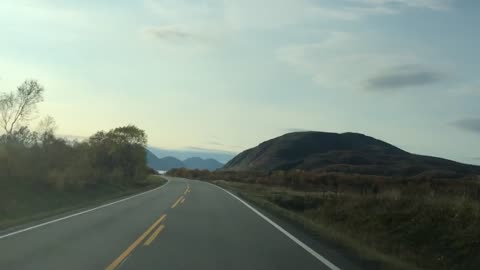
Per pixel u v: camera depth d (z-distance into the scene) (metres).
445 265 14.15
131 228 15.84
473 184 26.44
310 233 15.54
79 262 9.98
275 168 166.62
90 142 54.47
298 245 12.80
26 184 27.66
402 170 133.75
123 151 59.41
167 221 18.12
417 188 26.08
